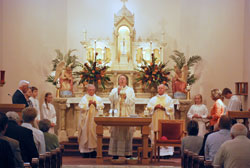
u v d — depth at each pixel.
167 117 11.37
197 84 13.71
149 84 12.56
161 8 14.45
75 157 11.29
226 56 13.65
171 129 10.12
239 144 5.31
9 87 13.07
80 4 14.48
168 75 13.86
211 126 11.16
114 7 14.48
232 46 13.63
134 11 14.44
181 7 14.25
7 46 13.13
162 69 12.72
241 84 12.61
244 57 13.35
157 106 11.20
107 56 13.25
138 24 14.38
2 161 4.55
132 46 13.37
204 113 12.00
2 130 4.86
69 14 14.35
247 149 5.27
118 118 9.08
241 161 5.23
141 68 13.02
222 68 13.64
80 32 14.34
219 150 5.39
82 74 12.59
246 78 13.05
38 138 6.40
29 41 13.49
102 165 8.61
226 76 13.60
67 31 14.31
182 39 14.13
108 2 14.51
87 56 13.23
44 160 5.48
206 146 6.29
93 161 10.13
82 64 13.76
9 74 13.09
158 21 14.35
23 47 13.38
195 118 11.86
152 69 12.61
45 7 13.87
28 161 5.74
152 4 14.48
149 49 13.33
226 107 11.38
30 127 6.44
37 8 13.72
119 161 9.39
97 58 13.20
